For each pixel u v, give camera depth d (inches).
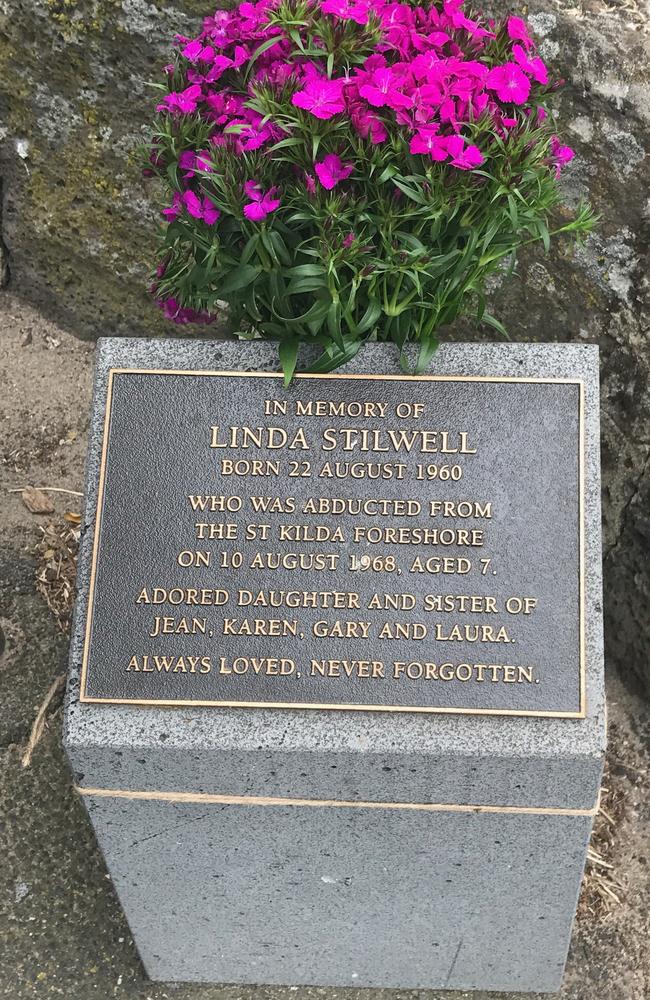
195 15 35.8
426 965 30.7
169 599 25.5
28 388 43.6
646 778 35.6
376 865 27.2
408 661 24.9
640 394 34.9
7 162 41.4
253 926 29.5
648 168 33.2
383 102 23.7
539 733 24.5
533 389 26.2
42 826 34.6
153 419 26.6
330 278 24.9
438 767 24.8
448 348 26.9
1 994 31.7
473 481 25.8
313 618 25.2
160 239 40.1
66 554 40.2
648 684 36.3
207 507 26.0
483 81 24.5
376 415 26.3
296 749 24.6
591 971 31.9
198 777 25.4
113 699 25.0
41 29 37.5
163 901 28.8
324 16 24.0
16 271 44.3
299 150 24.5
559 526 25.5
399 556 25.4
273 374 26.6
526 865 26.8
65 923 32.9
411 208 24.8
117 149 39.6
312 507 25.8
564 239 35.1
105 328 44.2
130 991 31.7
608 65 32.9
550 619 25.0
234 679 25.0
